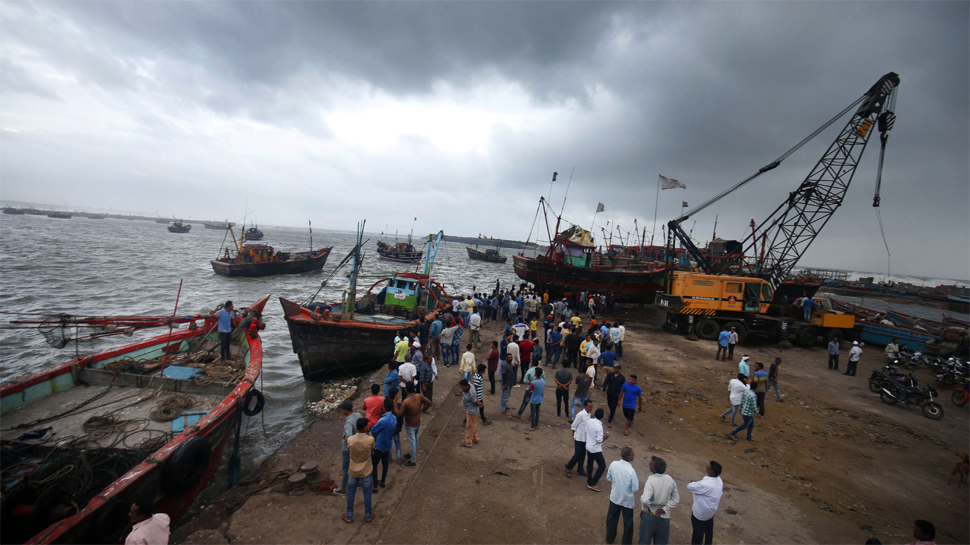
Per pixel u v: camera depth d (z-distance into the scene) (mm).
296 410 13008
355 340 15133
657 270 32562
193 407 9344
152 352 12125
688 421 11773
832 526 7309
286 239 167875
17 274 34844
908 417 13234
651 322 28875
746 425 10594
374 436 7211
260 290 36531
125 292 30938
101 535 5691
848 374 17578
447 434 9797
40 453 7184
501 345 13852
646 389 14234
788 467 9461
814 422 12281
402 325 16234
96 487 6535
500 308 26422
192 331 13469
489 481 7930
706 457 9672
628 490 5973
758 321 22672
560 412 11148
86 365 10172
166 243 86312
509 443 9516
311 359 14648
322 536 6207
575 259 36750
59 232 94000
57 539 5301
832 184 27516
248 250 44438
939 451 10828
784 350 21672
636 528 6816
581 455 8062
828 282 84500
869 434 11617
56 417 8359
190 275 42406
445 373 14273
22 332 19719
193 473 7207
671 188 33812
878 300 71500
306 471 7523
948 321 26234
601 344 16828
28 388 8797
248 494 7191
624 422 11359
